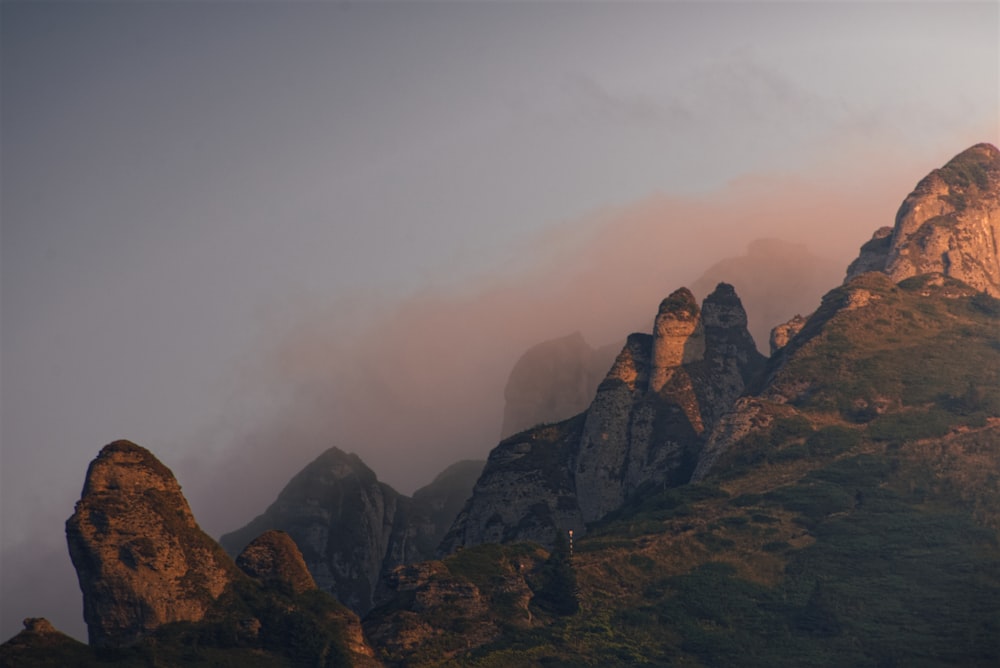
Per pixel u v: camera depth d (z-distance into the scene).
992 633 164.12
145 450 164.12
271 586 163.25
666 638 170.75
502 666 161.12
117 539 154.62
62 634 150.25
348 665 153.25
